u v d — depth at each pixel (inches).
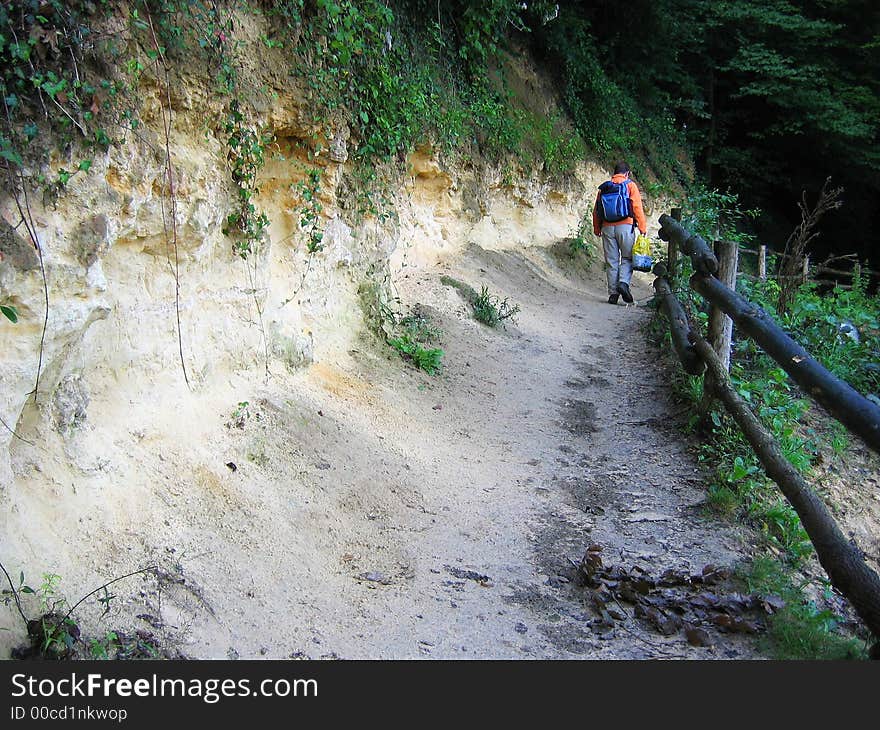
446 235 402.0
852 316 320.2
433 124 368.2
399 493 190.7
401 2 370.9
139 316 158.1
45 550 124.0
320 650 131.9
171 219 161.6
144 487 148.0
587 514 197.3
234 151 185.9
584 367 324.2
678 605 154.4
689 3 776.3
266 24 205.2
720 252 236.7
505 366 306.0
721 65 900.0
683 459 227.1
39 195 129.0
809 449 229.5
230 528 152.9
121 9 149.3
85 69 139.3
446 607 150.2
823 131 852.6
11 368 123.2
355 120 243.3
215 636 128.2
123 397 153.6
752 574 166.4
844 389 138.8
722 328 237.1
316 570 153.4
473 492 201.8
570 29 620.4
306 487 176.7
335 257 242.1
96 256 137.9
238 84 187.6
